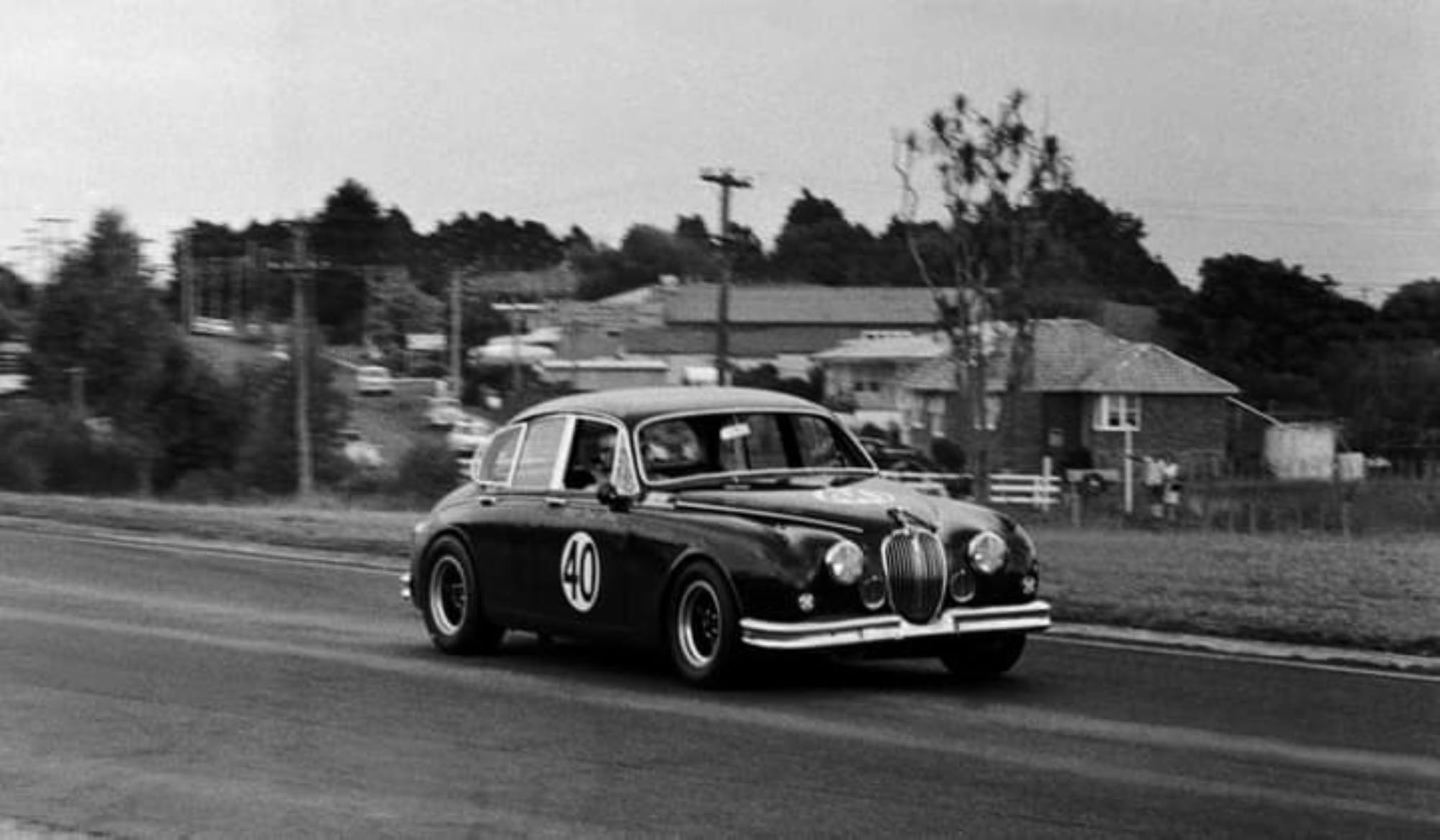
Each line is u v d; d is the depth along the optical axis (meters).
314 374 70.56
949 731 11.85
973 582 13.41
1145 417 87.06
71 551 26.95
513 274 170.12
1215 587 19.80
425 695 13.65
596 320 136.00
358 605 19.94
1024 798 9.79
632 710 12.86
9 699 13.59
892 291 131.12
